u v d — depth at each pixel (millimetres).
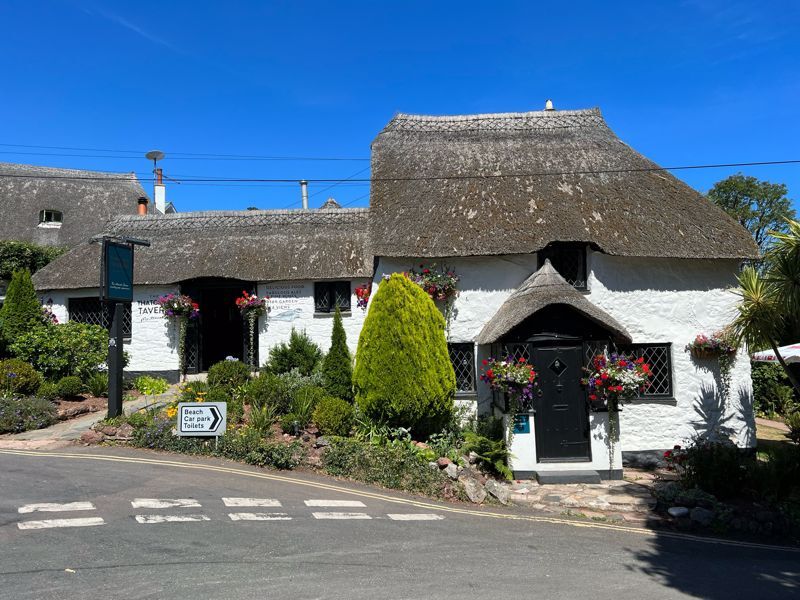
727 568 7234
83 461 9328
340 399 11570
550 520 8961
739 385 12914
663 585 6391
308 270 16406
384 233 13055
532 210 13352
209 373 13578
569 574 6484
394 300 11031
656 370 13047
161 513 7242
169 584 5293
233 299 18234
